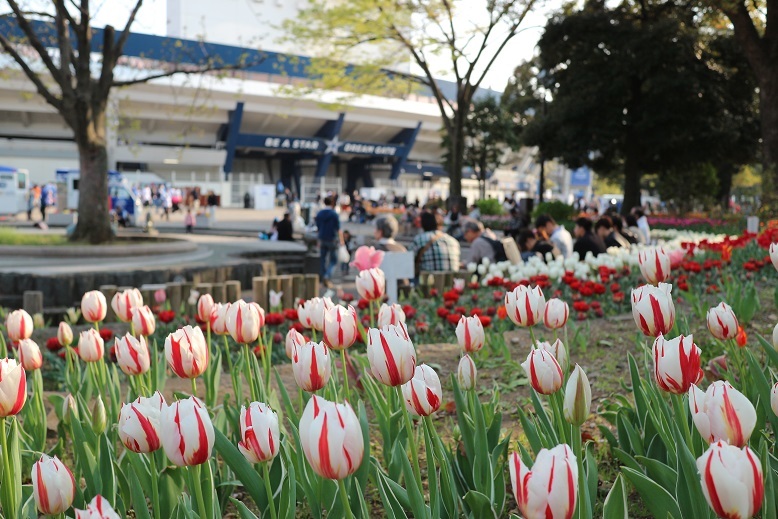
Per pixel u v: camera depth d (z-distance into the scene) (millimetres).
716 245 8992
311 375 1985
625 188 38594
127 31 18031
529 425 2396
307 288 9906
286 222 22406
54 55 20016
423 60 27219
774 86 24953
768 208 23672
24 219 38281
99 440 2537
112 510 1340
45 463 1749
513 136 52969
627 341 5906
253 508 2996
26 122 63656
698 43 36281
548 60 37156
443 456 2240
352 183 91000
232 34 62781
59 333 3807
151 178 55188
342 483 1628
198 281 12914
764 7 28312
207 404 3605
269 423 1764
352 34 26203
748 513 1239
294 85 27906
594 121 36531
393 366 1839
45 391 5773
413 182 83812
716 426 1499
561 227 11461
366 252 5395
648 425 2631
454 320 6074
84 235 17781
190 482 2125
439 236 10633
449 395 4566
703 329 5586
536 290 2453
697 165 38844
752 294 5312
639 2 36688
